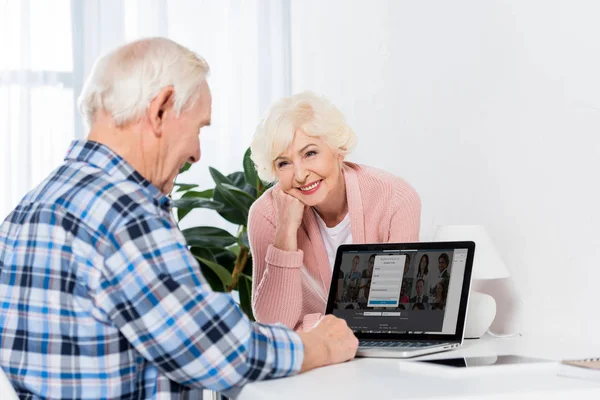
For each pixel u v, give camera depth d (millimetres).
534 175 1769
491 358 1323
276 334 1191
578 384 1067
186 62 1222
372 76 2428
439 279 1534
